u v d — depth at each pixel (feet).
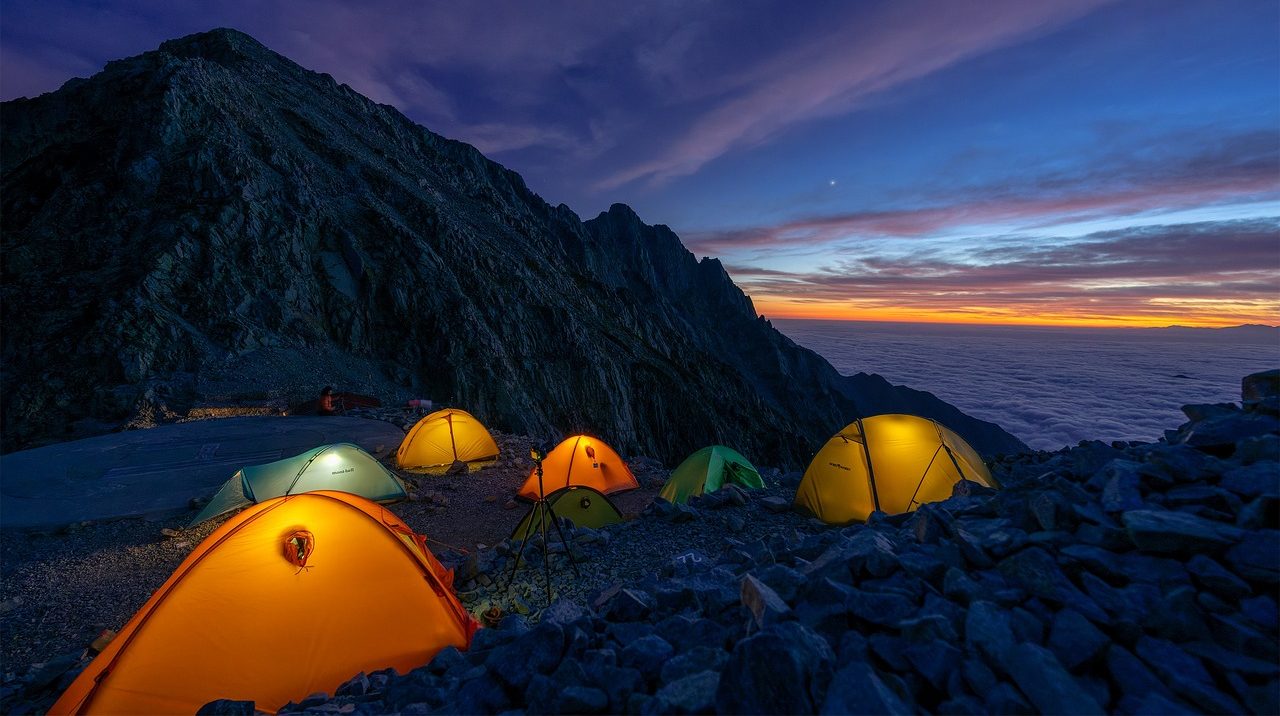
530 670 11.66
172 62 155.53
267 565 19.34
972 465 33.35
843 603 10.89
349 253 140.46
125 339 88.28
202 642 17.75
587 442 48.62
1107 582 10.17
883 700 7.77
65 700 17.15
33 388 79.61
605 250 536.42
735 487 40.45
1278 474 10.58
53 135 149.07
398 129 320.50
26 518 38.60
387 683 16.12
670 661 10.37
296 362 106.42
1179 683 7.80
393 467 55.57
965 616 9.93
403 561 21.21
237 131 143.02
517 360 174.91
